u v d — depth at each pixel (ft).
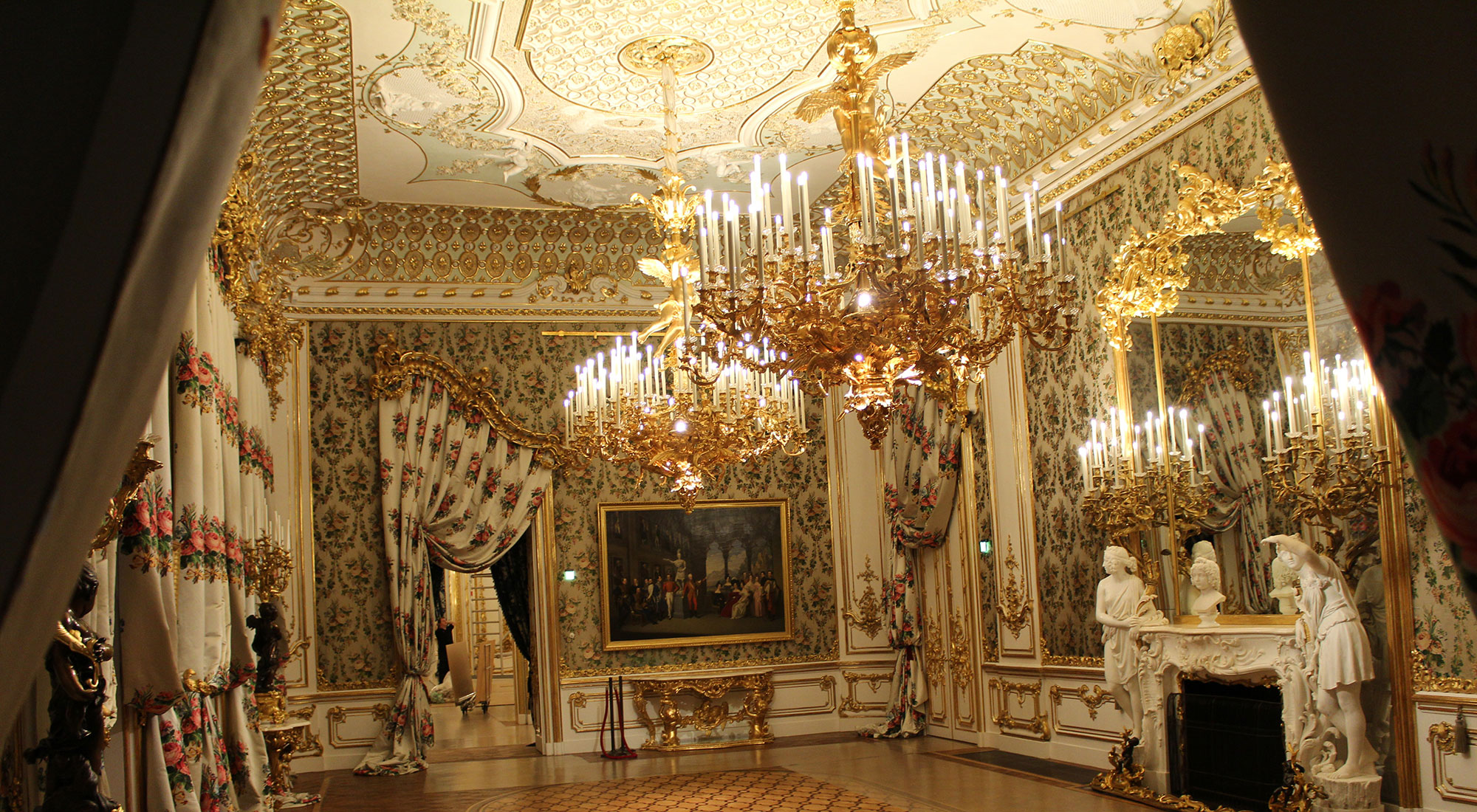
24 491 2.00
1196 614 23.50
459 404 35.91
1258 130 22.29
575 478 37.09
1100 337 27.20
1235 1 2.45
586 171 32.04
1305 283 20.97
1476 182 2.12
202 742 19.06
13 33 2.01
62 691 11.05
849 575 39.06
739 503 38.47
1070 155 27.86
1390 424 19.33
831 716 38.19
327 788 29.73
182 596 17.75
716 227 16.43
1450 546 2.29
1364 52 2.23
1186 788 23.35
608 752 34.86
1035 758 29.78
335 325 35.58
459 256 36.50
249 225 23.88
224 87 2.21
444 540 35.09
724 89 26.40
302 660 33.63
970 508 33.55
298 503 34.27
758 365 17.51
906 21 23.45
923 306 15.48
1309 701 19.79
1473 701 17.98
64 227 1.99
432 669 34.32
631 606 36.91
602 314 37.68
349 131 28.37
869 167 15.93
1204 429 23.35
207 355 19.60
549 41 23.65
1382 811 18.89
